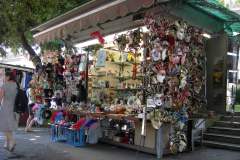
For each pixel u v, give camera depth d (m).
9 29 18.06
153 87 9.41
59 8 16.06
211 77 12.58
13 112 9.51
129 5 9.14
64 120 12.20
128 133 10.92
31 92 14.45
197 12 10.57
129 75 12.23
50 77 14.19
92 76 13.55
